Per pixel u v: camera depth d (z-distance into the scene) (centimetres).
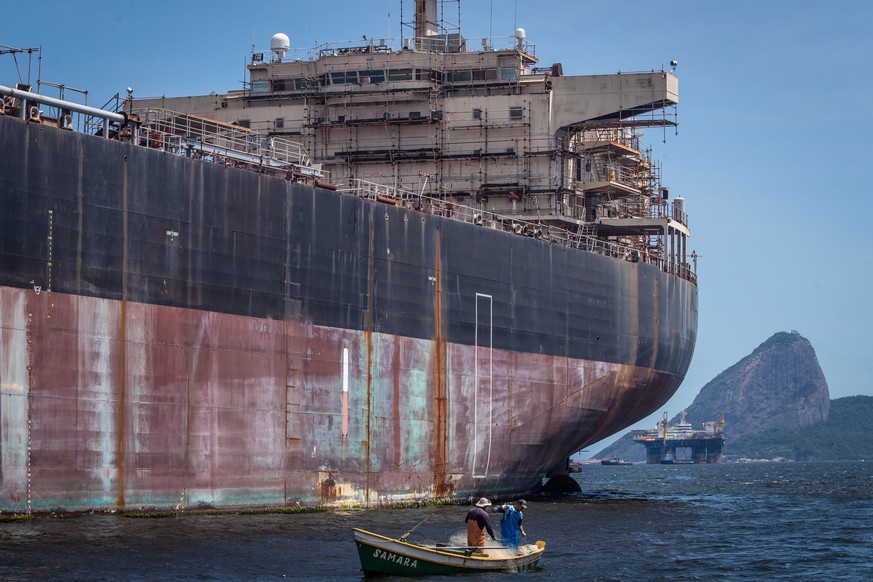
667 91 6556
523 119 6644
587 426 6303
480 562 3588
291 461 4703
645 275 6606
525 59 6862
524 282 5784
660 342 6738
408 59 6731
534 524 5122
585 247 6706
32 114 4025
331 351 4878
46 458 3953
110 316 4138
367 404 5022
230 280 4512
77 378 4041
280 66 6844
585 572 3762
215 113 6881
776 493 9262
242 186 4566
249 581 3288
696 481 14012
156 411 4256
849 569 3978
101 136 4347
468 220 5978
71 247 4044
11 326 3881
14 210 3903
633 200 7338
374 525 4441
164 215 4309
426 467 5297
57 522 3919
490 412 5609
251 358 4572
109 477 4116
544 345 5897
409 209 5244
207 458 4409
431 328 5316
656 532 4925
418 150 6675
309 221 4812
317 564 3566
